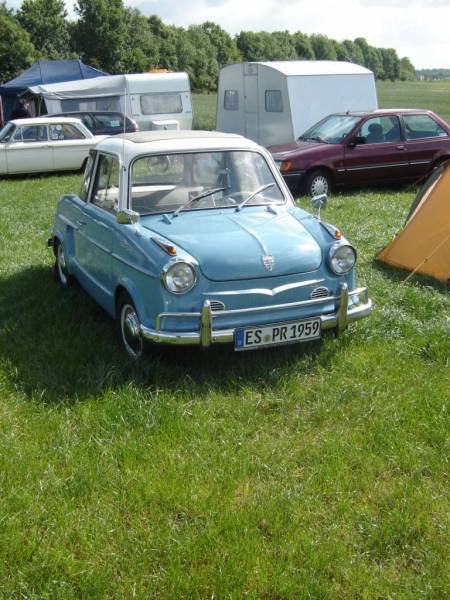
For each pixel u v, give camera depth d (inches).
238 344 185.0
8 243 356.2
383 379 192.4
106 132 736.3
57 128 661.3
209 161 223.8
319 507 137.5
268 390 186.7
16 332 231.5
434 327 227.0
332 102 653.9
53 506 136.8
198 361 201.8
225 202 221.1
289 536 128.3
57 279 294.8
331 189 516.4
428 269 285.3
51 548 124.9
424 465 150.3
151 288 185.9
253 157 231.0
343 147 508.1
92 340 222.1
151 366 194.7
